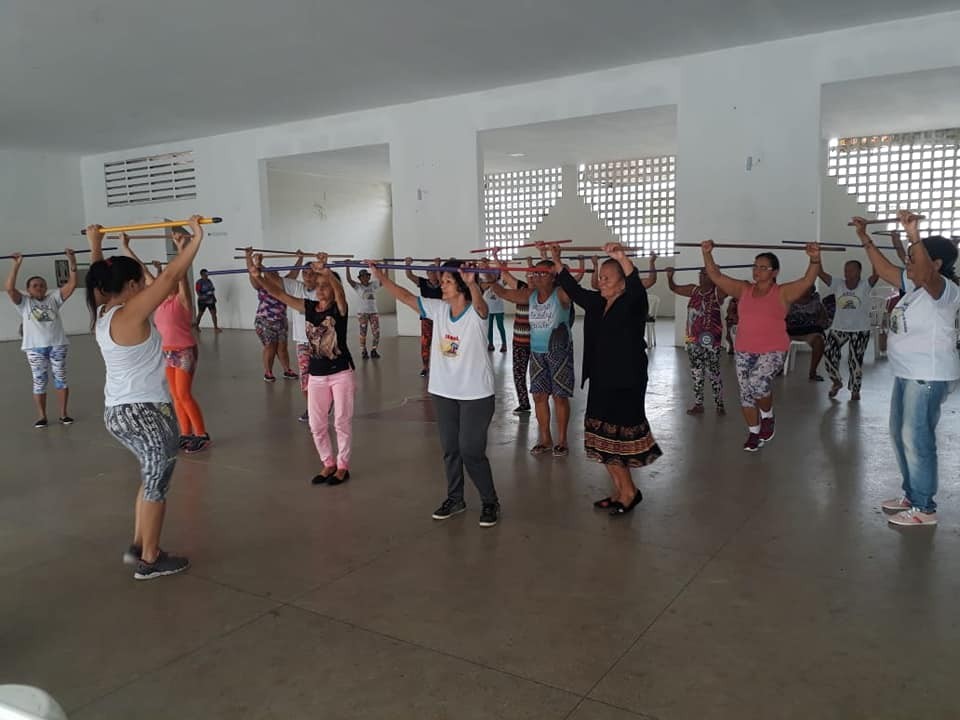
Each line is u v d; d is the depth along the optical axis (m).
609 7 8.63
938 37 9.15
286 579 3.45
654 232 17.38
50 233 18.25
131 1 8.05
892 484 4.57
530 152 15.89
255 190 15.90
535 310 5.29
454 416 4.04
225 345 13.14
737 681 2.54
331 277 4.71
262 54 10.13
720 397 6.60
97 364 11.16
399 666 2.69
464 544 3.80
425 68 11.10
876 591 3.16
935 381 3.72
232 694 2.55
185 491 4.80
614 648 2.77
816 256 5.00
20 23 8.69
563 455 5.37
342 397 4.79
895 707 2.37
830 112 11.95
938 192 13.53
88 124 14.60
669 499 4.39
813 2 8.62
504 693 2.50
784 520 4.01
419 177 13.62
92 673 2.70
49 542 4.00
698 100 10.77
